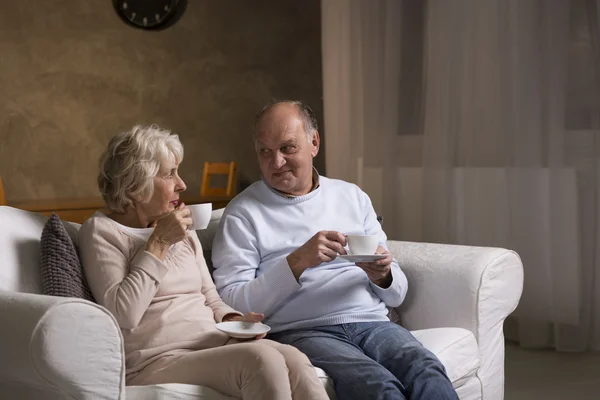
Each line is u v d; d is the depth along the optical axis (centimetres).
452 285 228
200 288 200
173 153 193
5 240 183
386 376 183
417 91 438
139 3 562
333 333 207
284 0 619
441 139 418
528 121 385
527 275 390
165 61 577
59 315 148
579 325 380
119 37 559
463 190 414
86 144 551
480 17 400
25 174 530
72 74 544
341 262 220
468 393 219
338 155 470
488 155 404
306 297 210
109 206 192
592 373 344
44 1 532
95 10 550
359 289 215
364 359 188
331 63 469
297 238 218
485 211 406
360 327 207
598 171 374
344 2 460
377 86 448
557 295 383
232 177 515
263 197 222
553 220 382
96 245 182
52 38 536
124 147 188
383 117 446
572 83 378
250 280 211
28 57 528
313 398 167
